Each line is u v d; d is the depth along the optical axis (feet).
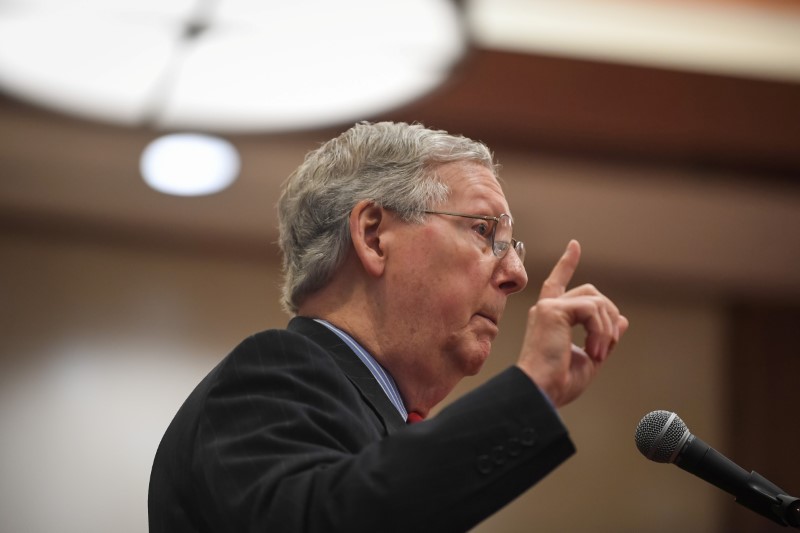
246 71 35.91
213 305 63.05
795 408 66.33
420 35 33.40
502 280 19.13
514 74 46.47
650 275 66.33
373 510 13.79
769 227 59.31
